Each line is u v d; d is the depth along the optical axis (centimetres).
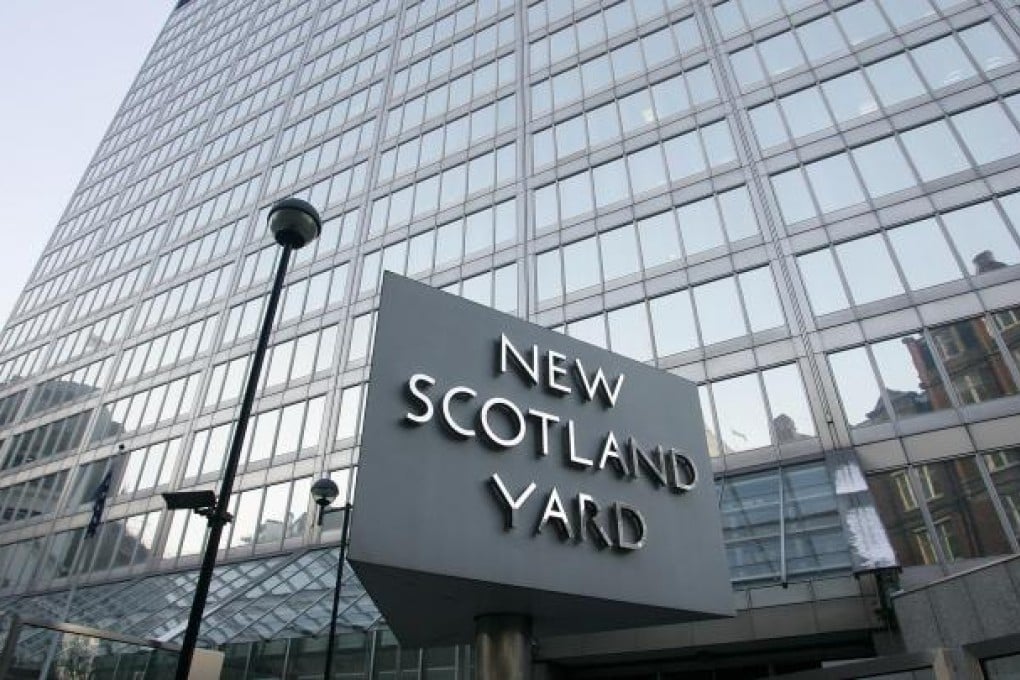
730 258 2383
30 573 3691
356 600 2184
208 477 3331
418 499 835
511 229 3070
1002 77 2208
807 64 2659
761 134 2595
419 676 2019
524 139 3341
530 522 905
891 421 1852
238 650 2273
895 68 2441
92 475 3928
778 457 1952
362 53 4844
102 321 4906
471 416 946
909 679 921
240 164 4994
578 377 1106
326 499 1791
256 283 4041
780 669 1741
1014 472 1634
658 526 1033
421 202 3578
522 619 959
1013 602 972
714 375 2197
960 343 1864
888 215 2164
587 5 3616
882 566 1378
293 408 3266
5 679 1290
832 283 2148
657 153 2825
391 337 943
